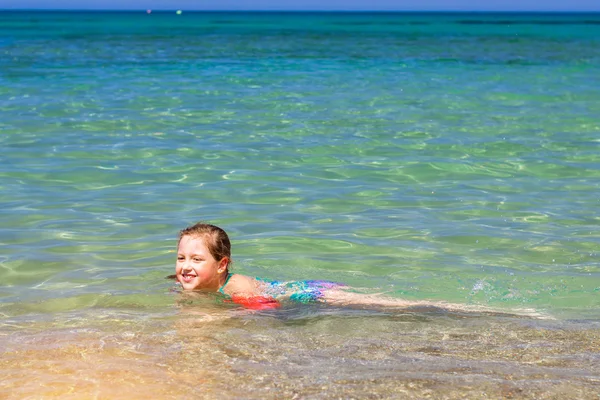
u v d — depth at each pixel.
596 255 5.93
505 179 8.41
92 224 6.50
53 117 11.82
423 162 9.15
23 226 6.40
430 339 4.11
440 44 32.59
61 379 3.49
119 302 4.75
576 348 3.97
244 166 8.80
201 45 30.28
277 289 4.96
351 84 16.86
